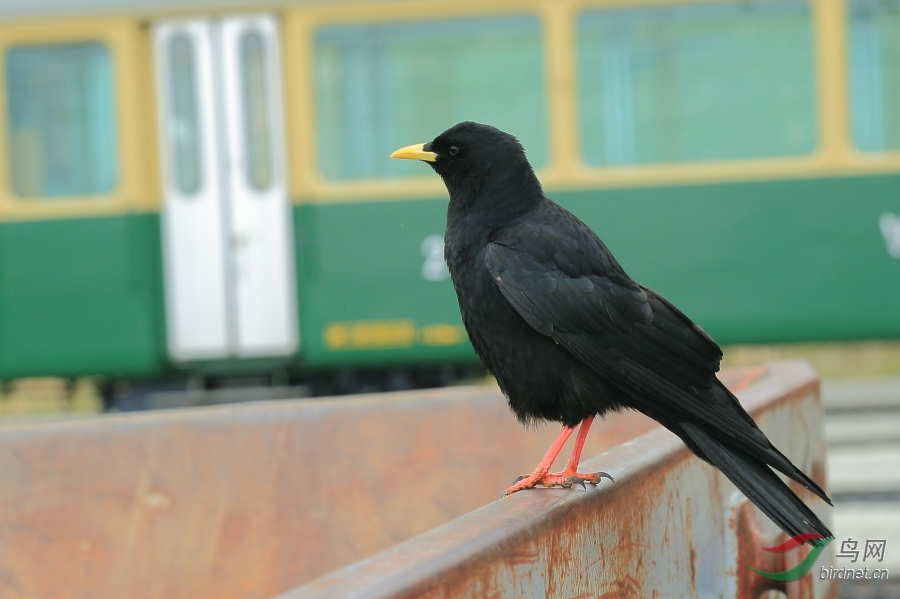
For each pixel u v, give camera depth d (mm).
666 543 3463
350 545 4953
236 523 4941
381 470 5016
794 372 5039
